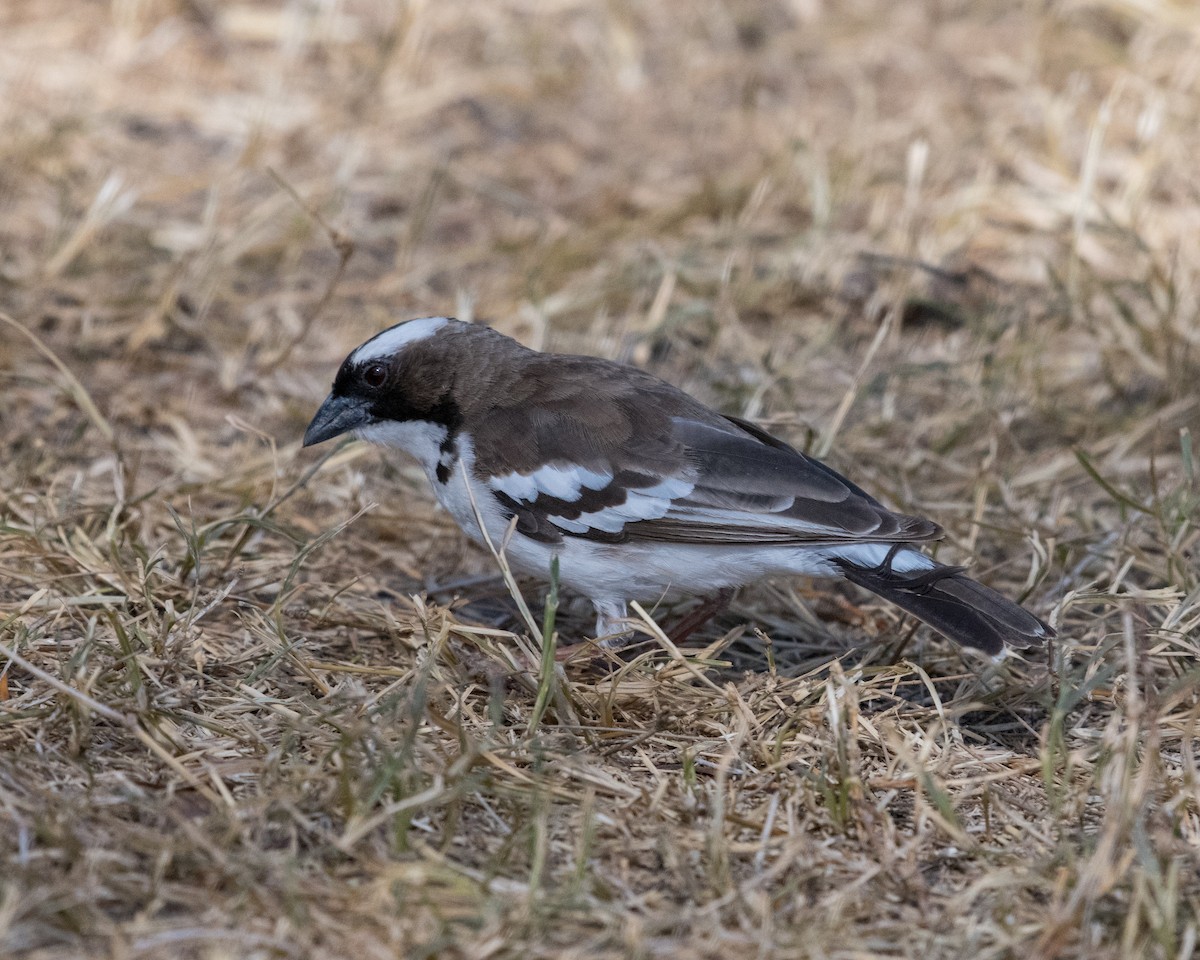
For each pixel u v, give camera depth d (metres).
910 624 11.45
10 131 18.47
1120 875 7.73
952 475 13.73
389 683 10.15
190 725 9.24
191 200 18.08
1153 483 11.66
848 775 8.68
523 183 19.31
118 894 7.50
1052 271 15.77
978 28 22.66
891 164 19.08
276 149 19.28
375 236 17.91
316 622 10.99
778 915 7.78
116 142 19.05
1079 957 7.50
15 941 7.05
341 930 7.38
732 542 10.39
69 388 13.35
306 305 16.45
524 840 8.27
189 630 10.25
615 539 10.65
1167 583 11.59
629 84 21.66
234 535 12.13
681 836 8.42
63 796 8.27
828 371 15.55
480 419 11.13
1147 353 15.19
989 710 10.39
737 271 16.84
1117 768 8.47
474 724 9.58
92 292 15.91
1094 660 9.77
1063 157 18.80
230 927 7.34
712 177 19.12
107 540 11.38
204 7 22.19
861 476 12.98
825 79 21.72
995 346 15.15
